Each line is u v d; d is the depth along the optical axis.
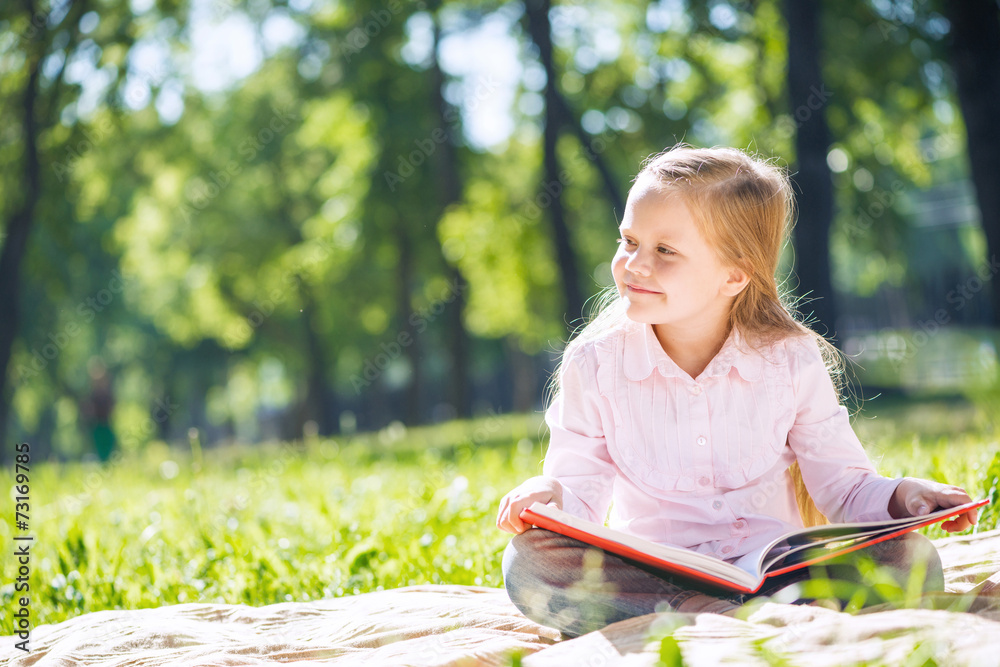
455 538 3.86
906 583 1.95
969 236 26.27
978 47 10.66
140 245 24.25
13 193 14.04
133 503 6.26
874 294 29.09
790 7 11.71
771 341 2.28
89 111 14.41
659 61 16.50
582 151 15.93
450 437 13.60
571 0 17.34
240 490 6.41
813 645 1.52
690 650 1.53
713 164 2.20
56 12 13.80
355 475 8.29
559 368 2.41
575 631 2.00
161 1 14.92
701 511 2.20
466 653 1.85
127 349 32.12
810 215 11.55
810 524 2.41
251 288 23.92
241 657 2.03
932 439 7.14
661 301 2.18
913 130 17.06
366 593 3.00
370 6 19.48
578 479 2.25
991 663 1.31
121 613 2.63
